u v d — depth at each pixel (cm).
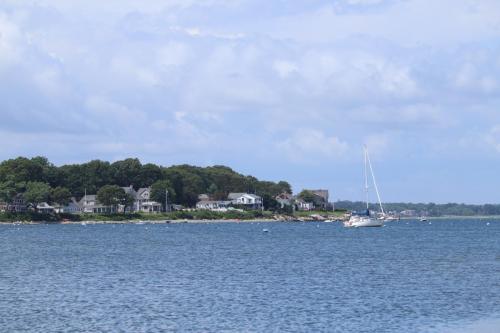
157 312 8806
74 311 8869
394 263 15500
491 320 8312
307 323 8125
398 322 8194
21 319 8338
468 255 18000
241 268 14388
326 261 16162
